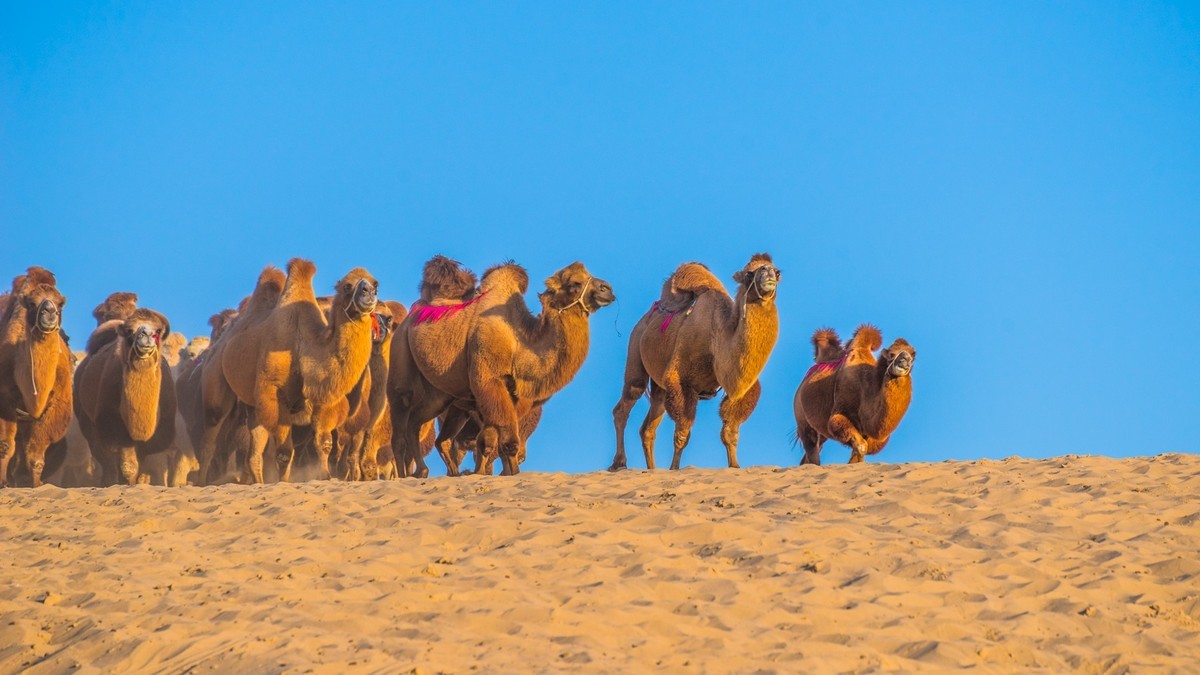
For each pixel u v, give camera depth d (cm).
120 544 3816
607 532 3600
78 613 3059
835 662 2597
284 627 2844
